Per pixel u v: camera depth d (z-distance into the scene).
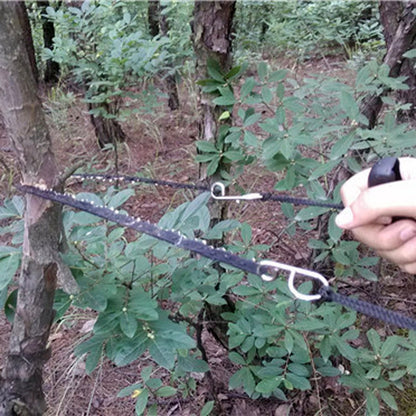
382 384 1.39
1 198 3.14
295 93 1.58
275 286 1.41
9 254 1.01
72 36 2.90
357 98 1.72
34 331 1.03
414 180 0.69
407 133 1.32
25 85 0.84
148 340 1.04
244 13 5.52
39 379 1.09
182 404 1.78
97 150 3.86
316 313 1.37
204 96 1.51
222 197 1.11
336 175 1.86
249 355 1.50
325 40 5.06
